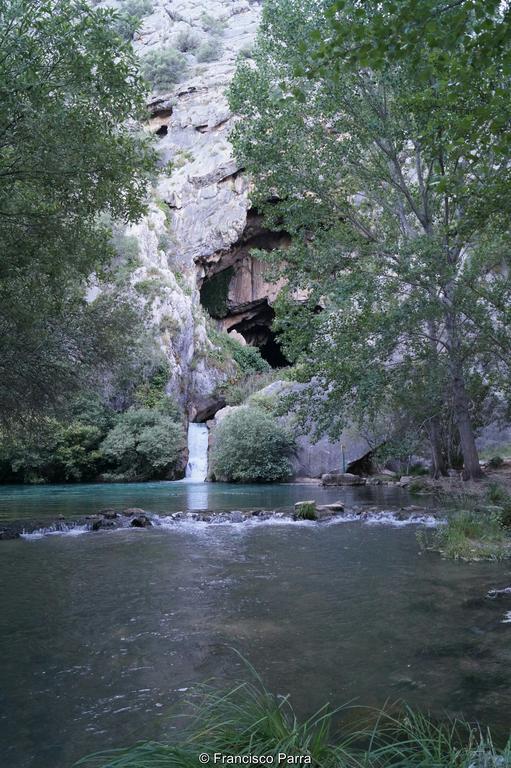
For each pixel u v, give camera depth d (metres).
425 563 7.94
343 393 15.27
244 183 42.25
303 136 17.73
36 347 13.31
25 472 29.00
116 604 6.12
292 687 3.83
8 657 4.57
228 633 5.07
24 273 9.43
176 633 5.11
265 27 17.28
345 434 26.47
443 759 2.42
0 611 5.89
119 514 13.16
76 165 7.70
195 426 34.78
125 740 3.16
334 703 3.55
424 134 8.35
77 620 5.55
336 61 5.54
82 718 3.47
